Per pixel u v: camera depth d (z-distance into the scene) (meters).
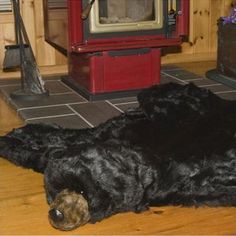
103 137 2.15
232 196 1.70
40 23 3.44
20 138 2.09
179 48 3.86
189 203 1.69
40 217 1.63
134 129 2.16
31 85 2.94
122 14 2.91
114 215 1.64
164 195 1.69
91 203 1.55
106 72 2.91
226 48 3.27
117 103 2.86
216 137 1.97
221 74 3.34
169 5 2.92
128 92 2.97
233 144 1.89
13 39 3.38
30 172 1.96
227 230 1.55
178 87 2.45
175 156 1.80
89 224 1.59
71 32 2.77
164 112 2.28
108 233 1.54
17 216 1.64
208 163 1.77
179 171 1.73
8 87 3.16
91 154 1.63
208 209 1.69
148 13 2.92
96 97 2.90
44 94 2.92
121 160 1.65
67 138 2.13
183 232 1.54
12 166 2.01
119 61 2.92
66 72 3.55
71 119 2.57
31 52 2.94
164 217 1.63
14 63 2.96
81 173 1.57
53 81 3.33
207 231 1.55
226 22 3.24
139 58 2.96
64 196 1.54
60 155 1.67
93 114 2.66
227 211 1.67
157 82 3.05
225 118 2.19
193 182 1.72
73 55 3.15
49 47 3.50
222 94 3.01
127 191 1.60
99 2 2.79
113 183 1.58
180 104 2.33
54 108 2.75
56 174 1.60
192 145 1.91
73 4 2.71
